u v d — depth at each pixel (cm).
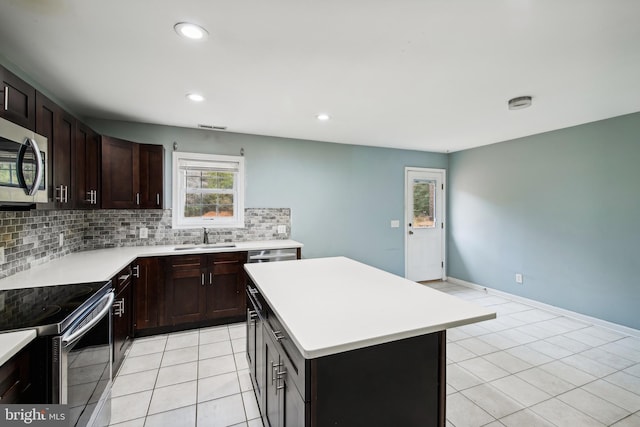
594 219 335
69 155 227
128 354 265
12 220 201
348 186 456
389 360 115
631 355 268
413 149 498
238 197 393
